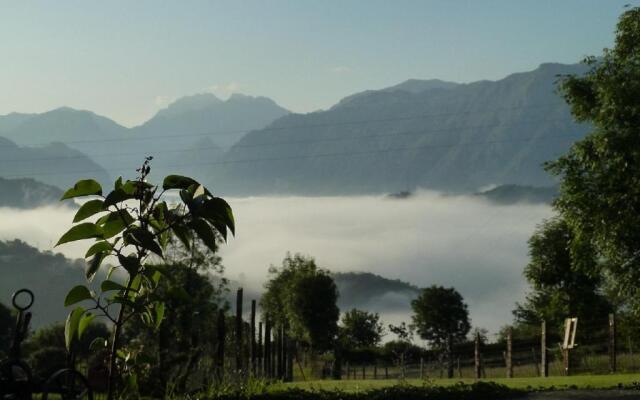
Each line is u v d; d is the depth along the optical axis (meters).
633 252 24.81
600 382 15.59
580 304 38.03
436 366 48.16
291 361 38.22
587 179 25.38
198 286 29.61
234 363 20.09
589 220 25.23
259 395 12.46
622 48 25.66
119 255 4.59
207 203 4.63
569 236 38.22
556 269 38.34
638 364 32.34
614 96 24.05
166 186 4.84
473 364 49.88
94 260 4.65
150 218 4.87
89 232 4.73
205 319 27.83
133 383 5.97
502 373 41.69
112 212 4.72
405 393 12.68
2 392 4.78
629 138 23.81
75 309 4.68
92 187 4.79
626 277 24.77
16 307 4.87
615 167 24.36
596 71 25.81
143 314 4.94
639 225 24.02
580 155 25.17
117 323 4.77
